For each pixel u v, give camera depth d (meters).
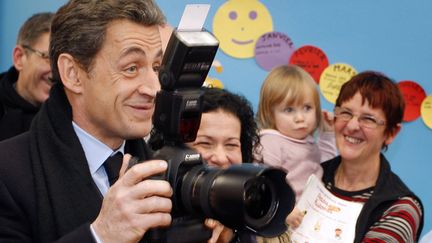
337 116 1.92
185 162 0.97
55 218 1.10
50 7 2.78
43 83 2.32
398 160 2.58
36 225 1.10
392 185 1.81
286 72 2.35
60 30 1.15
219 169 0.96
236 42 2.60
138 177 0.94
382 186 1.81
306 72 2.41
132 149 1.26
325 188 1.88
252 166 0.93
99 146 1.19
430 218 2.56
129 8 1.10
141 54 1.11
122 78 1.10
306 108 2.32
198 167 0.98
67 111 1.18
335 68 2.59
